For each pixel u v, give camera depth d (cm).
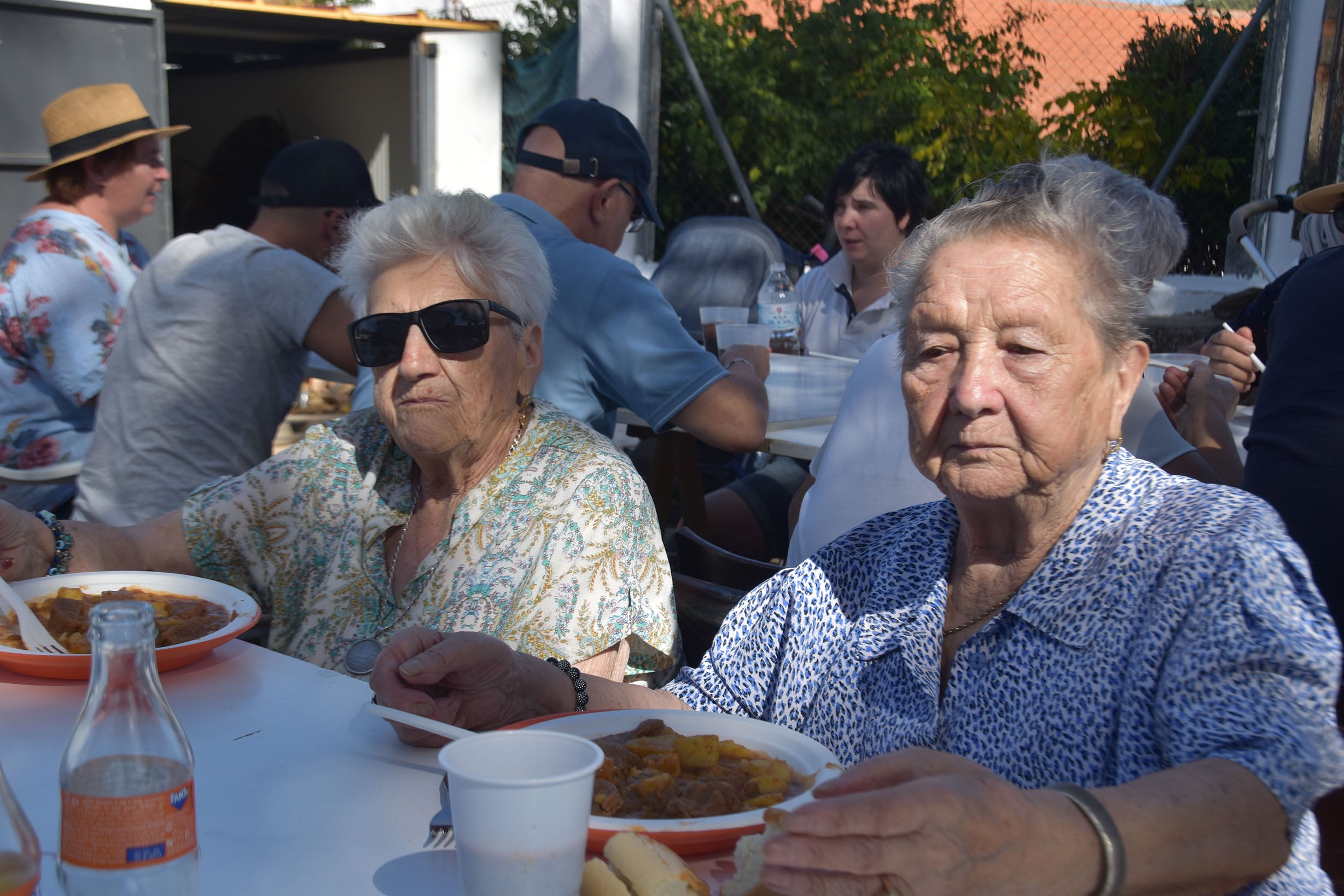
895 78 834
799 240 882
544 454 212
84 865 97
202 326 307
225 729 146
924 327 138
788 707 161
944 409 138
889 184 480
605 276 281
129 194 385
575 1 891
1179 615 125
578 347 284
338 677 166
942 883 93
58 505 368
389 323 199
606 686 167
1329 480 229
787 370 444
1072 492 139
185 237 319
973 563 148
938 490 210
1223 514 130
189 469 312
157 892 98
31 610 177
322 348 314
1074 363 132
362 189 361
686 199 895
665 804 122
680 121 879
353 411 237
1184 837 103
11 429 364
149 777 98
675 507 473
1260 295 381
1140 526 134
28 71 748
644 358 278
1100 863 100
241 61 1153
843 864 91
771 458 448
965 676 141
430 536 214
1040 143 773
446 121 952
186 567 225
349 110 1047
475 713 151
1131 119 757
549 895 97
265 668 169
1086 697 130
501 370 205
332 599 212
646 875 98
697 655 217
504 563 204
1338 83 632
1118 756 126
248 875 110
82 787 97
